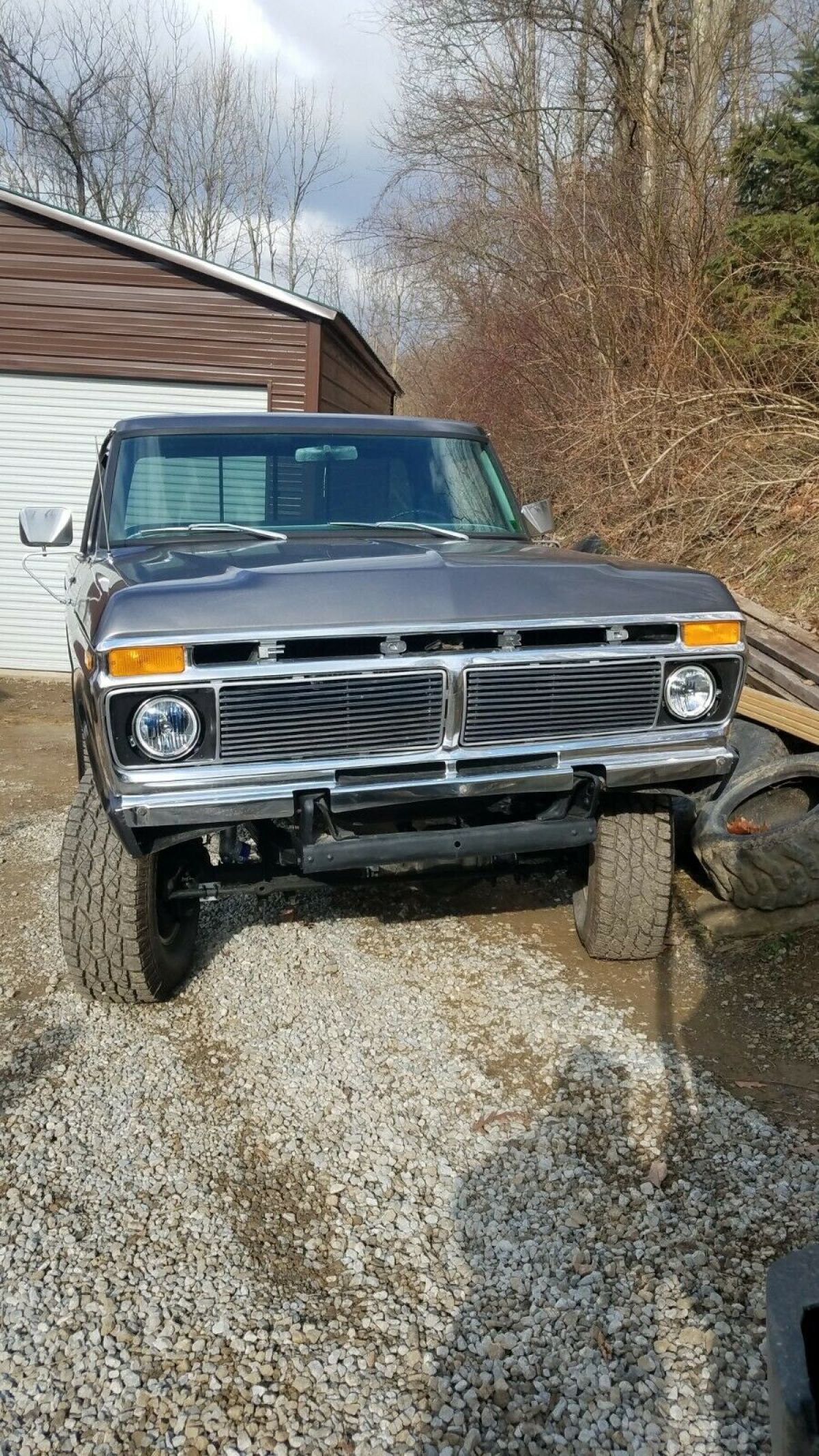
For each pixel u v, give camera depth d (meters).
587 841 2.97
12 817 5.58
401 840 2.81
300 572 2.75
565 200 11.57
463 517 3.98
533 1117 2.76
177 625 2.54
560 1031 3.18
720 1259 2.21
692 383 8.20
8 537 10.15
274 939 3.84
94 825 3.08
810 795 4.26
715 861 3.81
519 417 12.57
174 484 3.80
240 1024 3.27
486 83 15.73
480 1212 2.41
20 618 10.36
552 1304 2.12
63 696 9.62
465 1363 1.99
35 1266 2.24
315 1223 2.38
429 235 16.45
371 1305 2.14
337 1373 1.97
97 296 9.56
